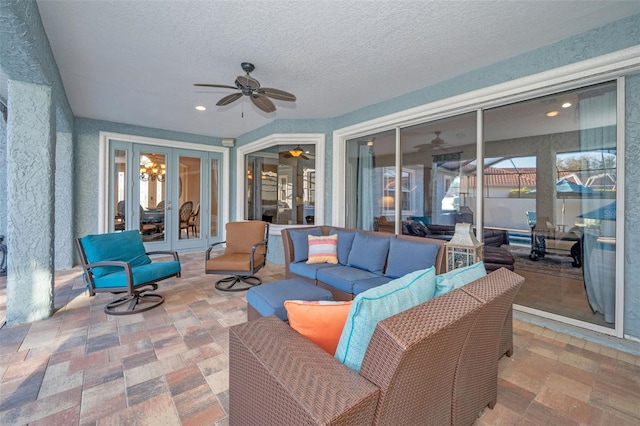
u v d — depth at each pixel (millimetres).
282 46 2516
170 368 1881
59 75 3041
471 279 1527
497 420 1479
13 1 1571
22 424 1405
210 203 6176
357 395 804
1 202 4062
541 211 2785
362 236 3256
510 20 2152
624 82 2211
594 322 2434
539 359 2053
